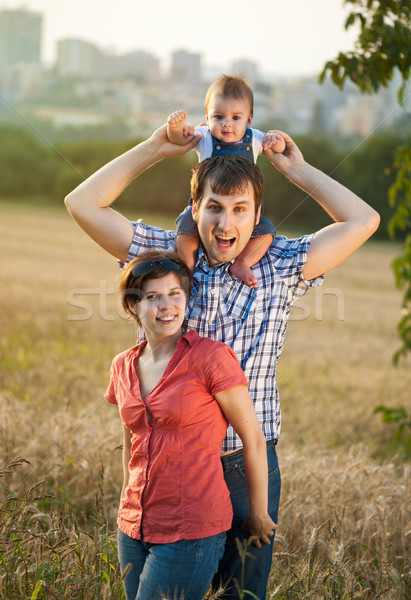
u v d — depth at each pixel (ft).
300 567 16.99
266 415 14.62
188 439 13.15
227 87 19.62
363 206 15.46
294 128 406.00
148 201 303.68
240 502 14.24
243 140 18.85
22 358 54.70
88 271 143.84
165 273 13.65
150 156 15.57
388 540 20.57
